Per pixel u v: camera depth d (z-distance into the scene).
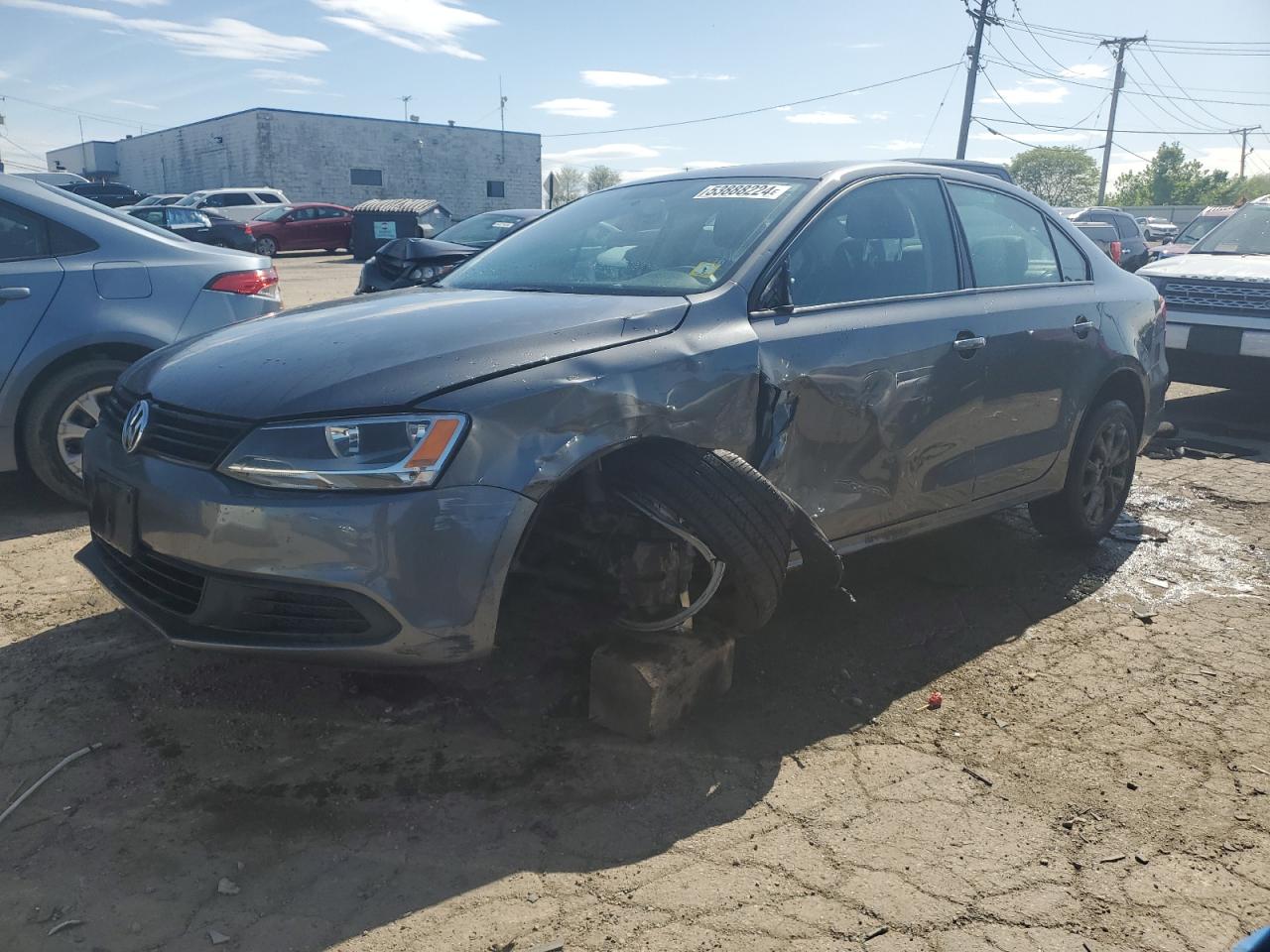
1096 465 4.82
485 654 2.72
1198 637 3.97
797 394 3.28
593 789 2.82
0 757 2.91
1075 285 4.66
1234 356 7.66
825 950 2.23
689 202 3.93
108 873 2.44
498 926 2.28
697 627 3.34
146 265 5.13
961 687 3.51
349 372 2.75
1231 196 72.75
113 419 3.26
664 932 2.27
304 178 49.53
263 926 2.27
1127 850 2.61
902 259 3.88
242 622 2.73
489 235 12.36
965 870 2.52
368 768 2.90
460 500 2.62
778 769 2.95
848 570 4.59
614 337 2.97
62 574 4.27
